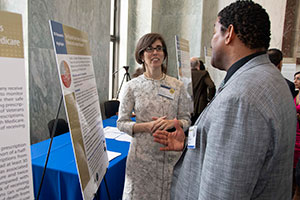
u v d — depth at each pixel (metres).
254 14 0.76
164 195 1.54
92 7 3.67
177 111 1.64
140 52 1.57
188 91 2.38
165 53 1.60
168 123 1.42
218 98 0.76
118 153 1.88
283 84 0.73
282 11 4.51
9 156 0.65
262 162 0.66
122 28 4.81
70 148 1.98
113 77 4.98
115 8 4.73
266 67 0.75
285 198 0.77
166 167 1.53
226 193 0.66
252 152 0.64
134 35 4.87
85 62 1.15
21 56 0.70
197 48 4.98
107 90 4.34
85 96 1.06
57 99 3.08
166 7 5.12
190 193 0.86
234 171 0.65
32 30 2.62
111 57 4.91
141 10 4.75
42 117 2.86
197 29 4.93
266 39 0.78
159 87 1.54
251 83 0.68
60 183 1.52
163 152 1.52
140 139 1.51
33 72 2.69
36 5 2.64
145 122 1.53
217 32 0.85
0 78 0.64
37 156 1.76
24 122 0.70
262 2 4.66
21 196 0.67
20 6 2.56
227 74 0.83
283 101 0.69
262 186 0.73
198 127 0.85
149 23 4.72
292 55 4.55
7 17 0.67
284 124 0.68
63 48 0.89
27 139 0.70
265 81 0.69
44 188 1.57
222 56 0.85
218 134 0.69
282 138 0.68
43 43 2.79
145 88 1.54
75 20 3.31
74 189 1.49
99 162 1.13
